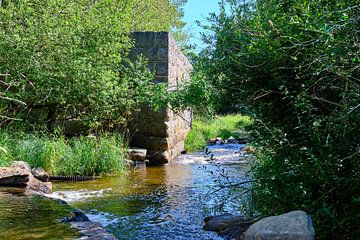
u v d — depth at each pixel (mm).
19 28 8164
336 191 3545
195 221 4883
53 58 8320
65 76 8359
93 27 8734
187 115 14289
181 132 12242
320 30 2832
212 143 14234
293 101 4023
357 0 2895
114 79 9336
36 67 8141
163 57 10172
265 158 4562
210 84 4918
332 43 2977
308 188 3588
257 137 4344
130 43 9898
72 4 9023
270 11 3990
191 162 10062
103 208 5504
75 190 6660
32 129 8914
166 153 9773
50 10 8625
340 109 3791
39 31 8102
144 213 5258
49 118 9453
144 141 9977
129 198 6098
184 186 6973
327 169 3451
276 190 3957
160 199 6023
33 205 4734
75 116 9477
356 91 3230
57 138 8680
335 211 3523
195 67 5062
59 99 8609
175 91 5375
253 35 4008
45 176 6848
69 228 3793
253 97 4363
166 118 9867
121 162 8461
